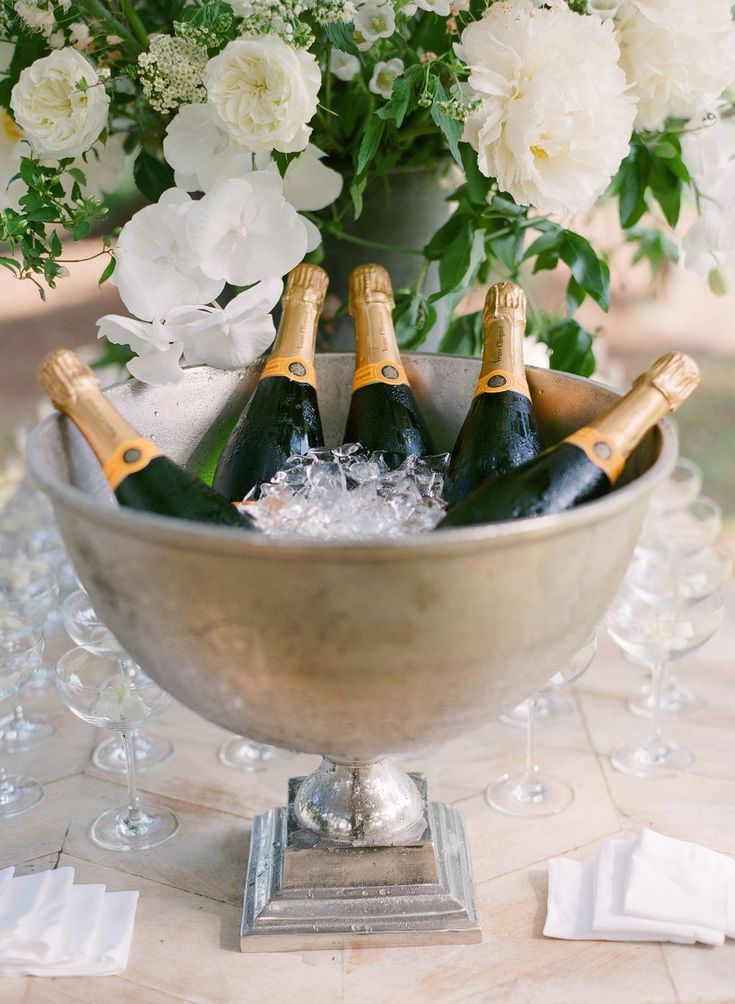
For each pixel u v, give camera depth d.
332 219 1.19
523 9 0.99
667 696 1.31
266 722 0.78
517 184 1.01
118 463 0.85
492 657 0.73
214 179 1.04
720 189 1.14
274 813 1.08
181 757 1.22
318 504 0.88
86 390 0.87
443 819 1.06
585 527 0.71
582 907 0.97
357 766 0.97
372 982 0.90
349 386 1.10
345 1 0.94
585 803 1.12
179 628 0.73
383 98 1.12
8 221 1.02
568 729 1.26
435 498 0.94
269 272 1.02
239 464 1.02
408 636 0.70
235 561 0.67
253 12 0.95
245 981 0.91
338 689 0.72
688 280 3.66
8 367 3.13
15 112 1.00
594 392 0.96
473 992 0.89
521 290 1.04
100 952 0.92
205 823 1.11
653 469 0.76
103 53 1.12
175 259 1.03
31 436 0.83
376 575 0.67
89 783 1.18
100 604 0.79
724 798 1.13
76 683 1.09
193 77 0.98
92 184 1.17
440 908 0.95
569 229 1.21
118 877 1.03
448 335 1.33
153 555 0.70
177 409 1.01
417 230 1.24
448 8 0.99
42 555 1.51
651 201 1.39
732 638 1.42
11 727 1.27
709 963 0.91
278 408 1.03
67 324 3.32
